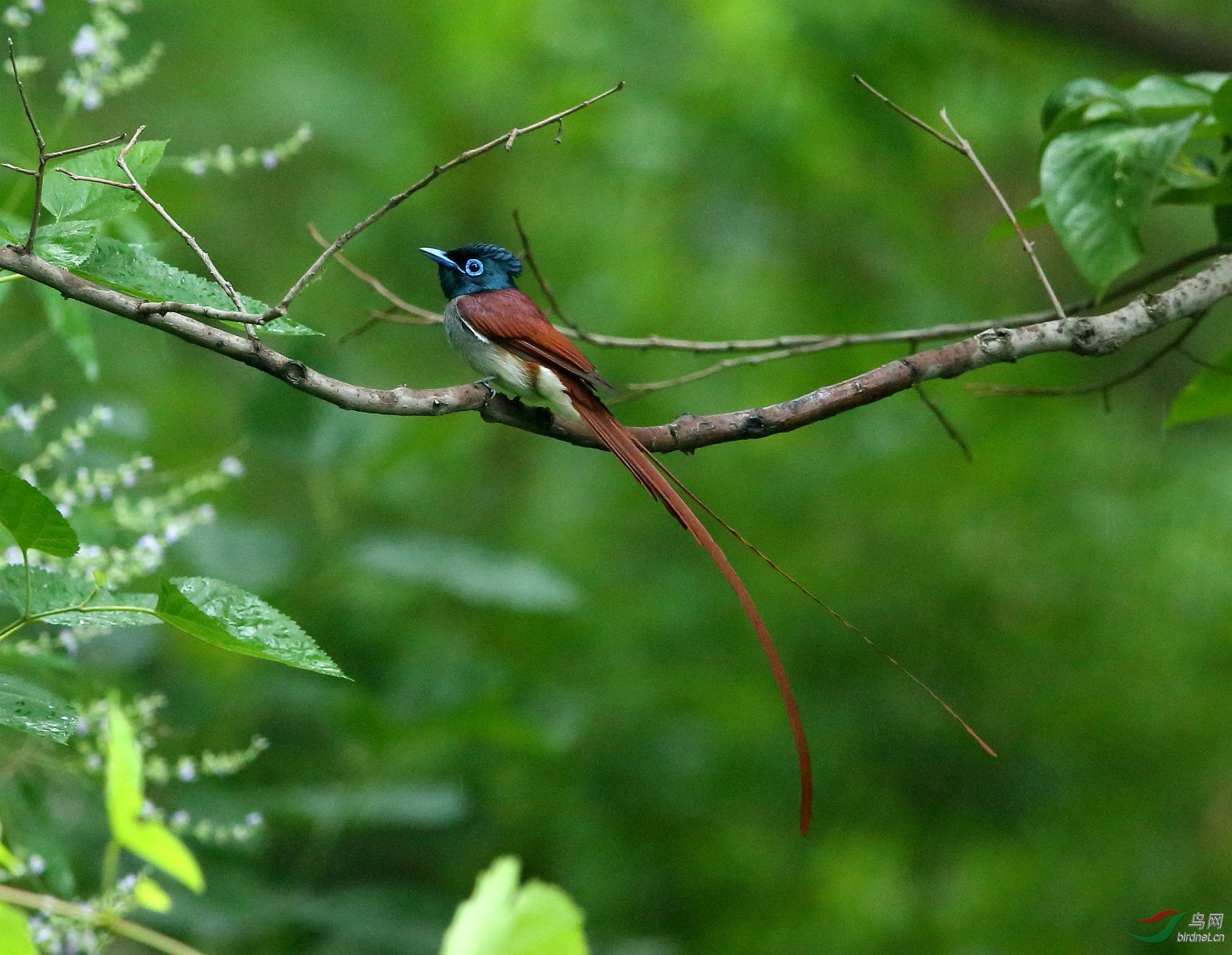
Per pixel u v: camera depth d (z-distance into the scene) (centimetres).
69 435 655
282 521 1070
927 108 1555
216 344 491
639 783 1234
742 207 1598
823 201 1609
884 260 1568
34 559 578
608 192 1695
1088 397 1555
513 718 948
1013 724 1338
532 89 1686
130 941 802
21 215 683
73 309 666
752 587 1361
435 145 1686
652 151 1585
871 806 1323
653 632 1327
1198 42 1489
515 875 276
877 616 1343
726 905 1255
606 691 1255
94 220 503
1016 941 1238
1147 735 1355
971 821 1317
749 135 1570
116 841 303
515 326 732
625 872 1215
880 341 762
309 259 1588
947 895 1277
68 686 687
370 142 1653
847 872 1281
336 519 1020
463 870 1107
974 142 1606
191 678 955
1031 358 1486
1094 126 615
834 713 1302
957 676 1339
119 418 848
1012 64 1639
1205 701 1363
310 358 998
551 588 941
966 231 1716
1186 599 1405
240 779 902
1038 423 1484
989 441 1427
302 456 991
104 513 690
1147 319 595
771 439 1445
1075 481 1460
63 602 475
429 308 1597
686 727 1274
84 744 637
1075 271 1662
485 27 1691
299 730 980
